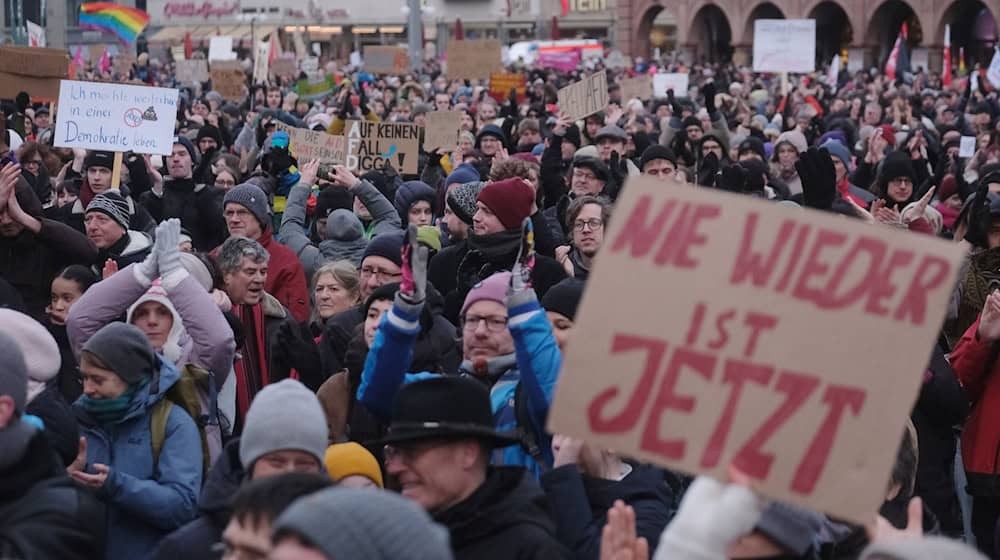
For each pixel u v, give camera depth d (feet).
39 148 50.67
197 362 23.39
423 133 60.54
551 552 15.99
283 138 46.19
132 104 43.19
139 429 20.76
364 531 10.55
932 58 239.30
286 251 34.09
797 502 12.80
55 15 256.93
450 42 110.11
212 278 27.43
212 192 45.14
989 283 29.58
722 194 13.12
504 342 20.71
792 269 12.98
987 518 26.45
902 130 70.54
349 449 18.80
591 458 18.99
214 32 334.65
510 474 16.85
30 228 31.30
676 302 13.04
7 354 15.75
